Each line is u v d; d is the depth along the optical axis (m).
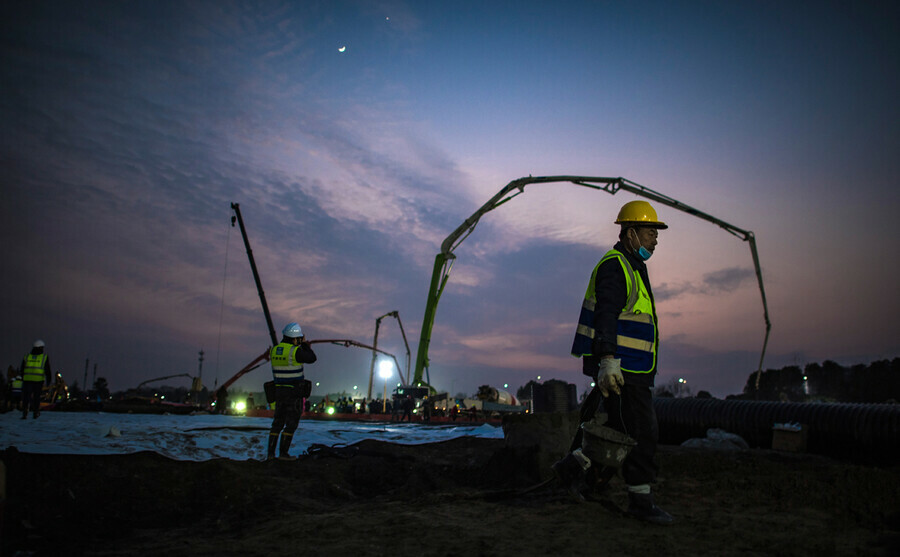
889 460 8.12
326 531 3.21
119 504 4.04
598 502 3.84
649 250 3.75
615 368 3.29
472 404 37.25
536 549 2.77
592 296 3.76
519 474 5.22
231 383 32.22
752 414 9.86
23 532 3.35
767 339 23.56
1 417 12.62
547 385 21.97
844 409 8.83
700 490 4.48
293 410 7.43
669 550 2.78
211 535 3.39
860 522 3.41
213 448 7.85
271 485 4.82
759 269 24.88
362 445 7.19
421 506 3.98
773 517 3.56
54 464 4.67
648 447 3.47
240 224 26.55
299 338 7.70
